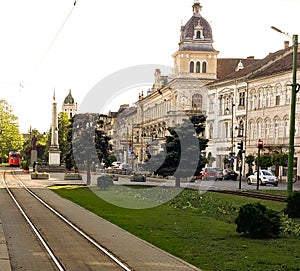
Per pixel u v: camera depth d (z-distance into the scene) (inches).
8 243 659.4
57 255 575.5
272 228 705.0
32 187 1852.9
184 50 3567.9
